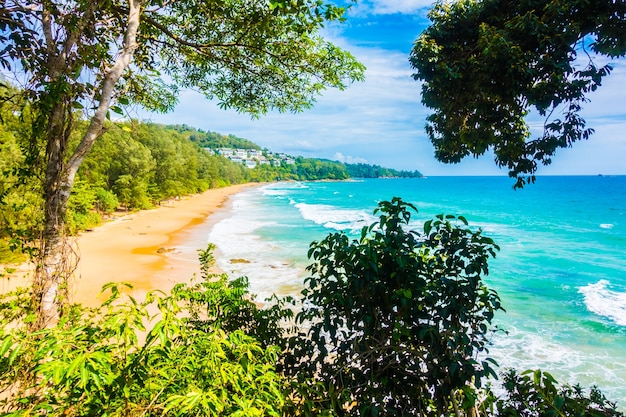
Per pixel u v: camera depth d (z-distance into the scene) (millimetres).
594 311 12523
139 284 14633
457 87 3217
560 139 2822
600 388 8047
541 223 36000
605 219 39094
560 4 2482
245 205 57906
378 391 2408
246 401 1607
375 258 2213
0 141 10070
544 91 2641
